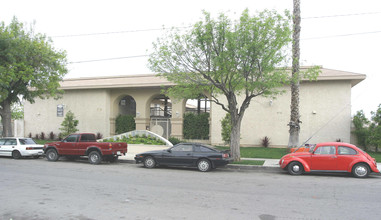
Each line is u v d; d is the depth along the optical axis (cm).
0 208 624
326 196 760
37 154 1620
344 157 1094
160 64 1395
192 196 746
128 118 2614
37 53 1812
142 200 700
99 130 2594
